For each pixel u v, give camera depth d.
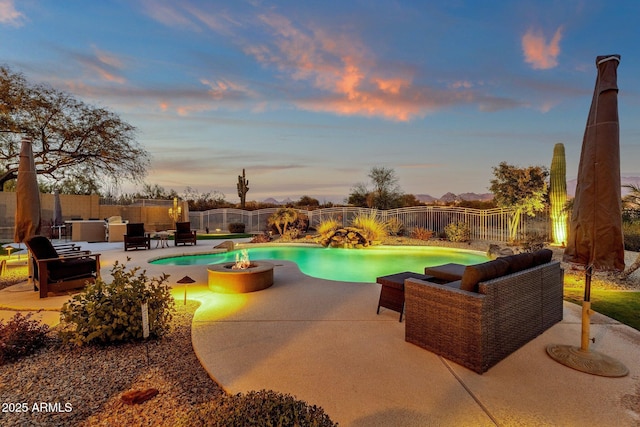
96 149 10.56
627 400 2.42
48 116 9.59
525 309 3.37
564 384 2.63
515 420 2.18
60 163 10.27
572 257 2.98
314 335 3.62
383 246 12.38
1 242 13.32
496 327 2.94
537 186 12.20
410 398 2.42
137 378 2.77
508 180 12.70
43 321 4.12
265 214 20.50
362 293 5.47
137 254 10.11
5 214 15.07
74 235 13.54
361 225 13.65
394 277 4.44
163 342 3.51
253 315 4.31
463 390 2.53
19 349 3.12
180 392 2.55
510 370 2.85
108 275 6.96
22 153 6.09
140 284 3.77
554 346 3.29
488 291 2.85
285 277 6.81
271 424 1.47
